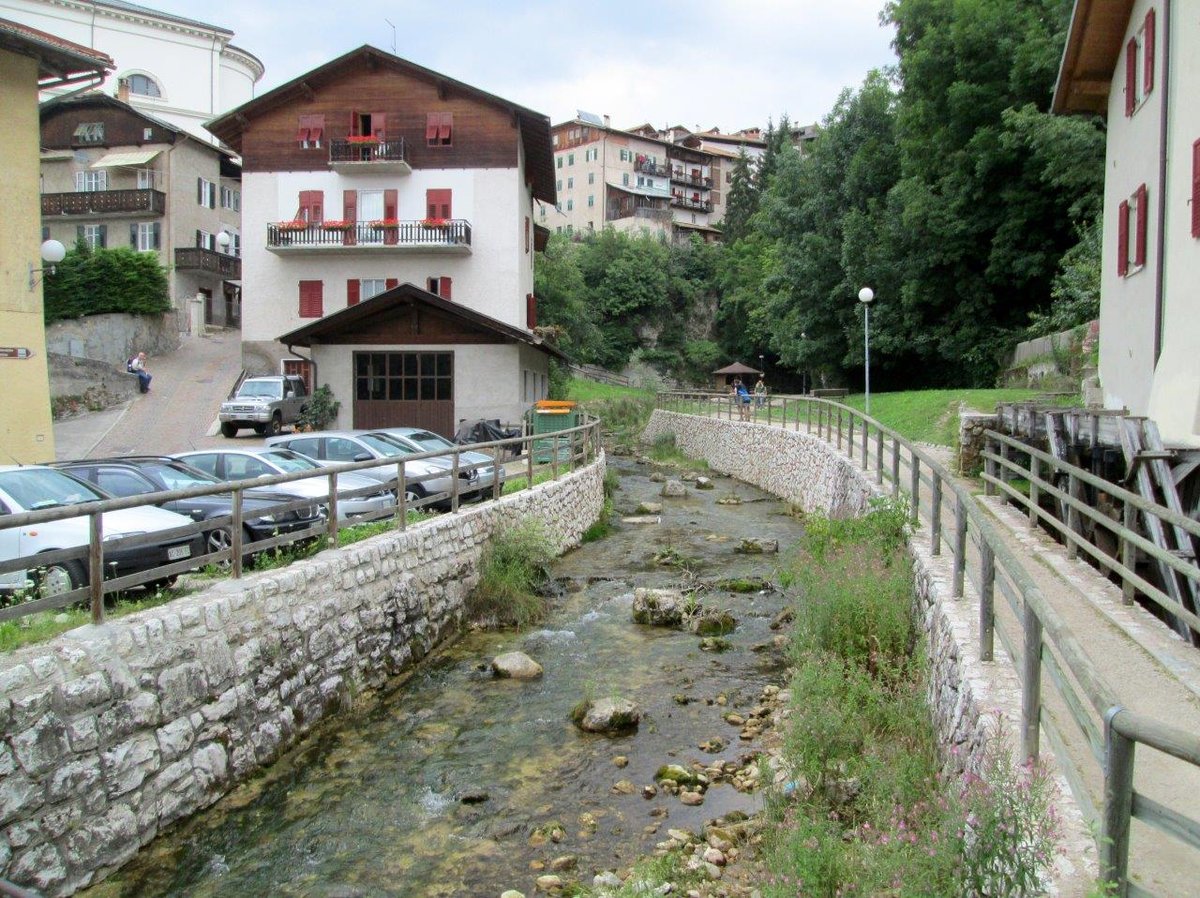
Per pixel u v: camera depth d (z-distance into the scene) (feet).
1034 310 109.19
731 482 100.94
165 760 22.81
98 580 22.20
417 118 119.34
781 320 153.38
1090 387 59.26
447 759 27.61
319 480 48.62
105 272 126.62
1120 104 53.36
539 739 29.14
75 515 21.20
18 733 18.88
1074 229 98.78
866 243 123.85
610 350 227.61
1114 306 53.52
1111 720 10.24
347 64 118.21
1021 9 106.73
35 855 19.02
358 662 32.65
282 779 26.12
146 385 108.06
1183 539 31.37
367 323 90.22
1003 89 104.17
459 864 21.79
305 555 32.55
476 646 39.17
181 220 152.56
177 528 25.55
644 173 301.43
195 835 22.79
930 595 28.48
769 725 29.86
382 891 20.63
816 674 26.66
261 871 21.33
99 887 20.27
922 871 14.11
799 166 147.64
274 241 118.01
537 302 189.06
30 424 62.59
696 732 29.68
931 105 109.50
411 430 65.16
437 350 89.76
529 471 54.90
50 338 117.08
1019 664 17.66
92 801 20.51
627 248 244.01
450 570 41.34
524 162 127.44
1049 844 12.45
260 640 27.02
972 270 114.52
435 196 119.65
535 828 23.45
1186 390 37.93
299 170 120.57
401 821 23.82
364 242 118.42
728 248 250.98
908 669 27.71
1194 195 38.22
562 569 53.83
